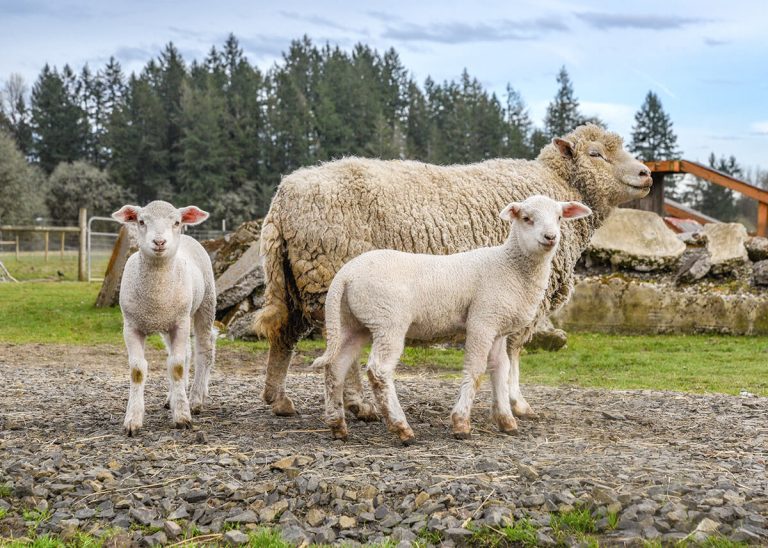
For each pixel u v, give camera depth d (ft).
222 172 252.42
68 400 29.63
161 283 23.13
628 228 63.36
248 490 17.83
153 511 17.20
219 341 50.96
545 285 22.53
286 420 25.85
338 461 19.62
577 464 19.24
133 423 23.15
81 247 98.07
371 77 312.91
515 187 27.35
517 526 15.92
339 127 263.08
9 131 331.77
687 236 65.16
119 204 249.75
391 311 21.27
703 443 22.93
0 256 131.03
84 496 17.95
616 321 56.65
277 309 25.39
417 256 22.08
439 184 26.35
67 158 310.86
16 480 18.74
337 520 16.57
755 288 58.18
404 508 16.94
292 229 25.00
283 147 261.65
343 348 22.44
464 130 276.62
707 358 45.88
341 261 24.97
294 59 333.21
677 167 80.59
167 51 334.44
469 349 22.16
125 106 298.76
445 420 26.14
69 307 67.87
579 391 33.76
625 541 15.17
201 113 255.50
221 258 61.26
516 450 21.18
